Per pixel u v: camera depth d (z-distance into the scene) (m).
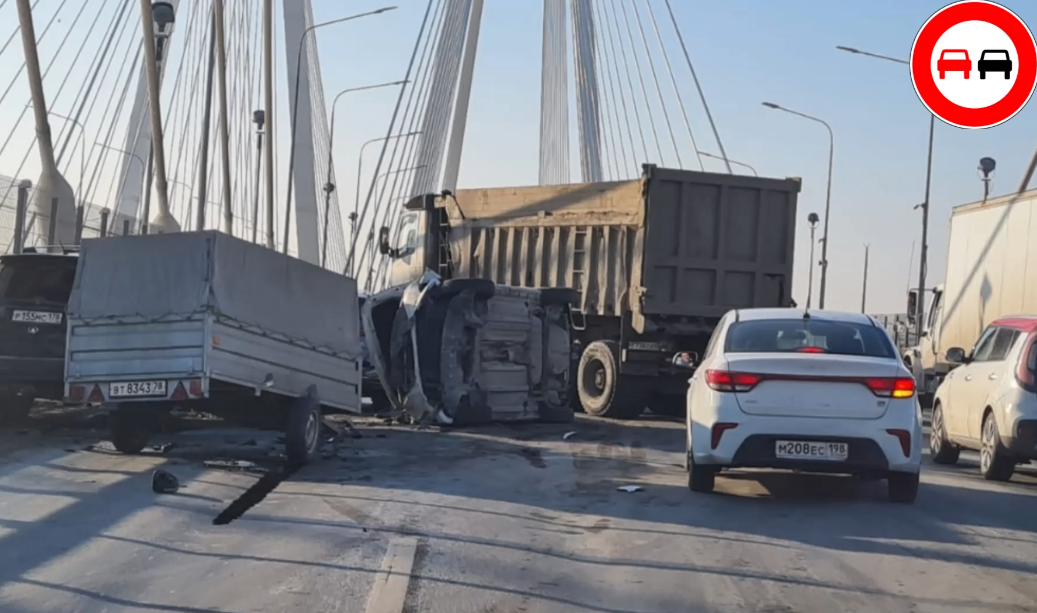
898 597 6.46
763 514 9.09
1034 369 11.50
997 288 17.14
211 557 7.12
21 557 7.01
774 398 9.27
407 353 16.36
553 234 20.53
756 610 6.14
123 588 6.32
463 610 6.00
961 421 12.97
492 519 8.69
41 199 20.98
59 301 12.55
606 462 12.45
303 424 11.55
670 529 8.38
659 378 18.92
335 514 8.75
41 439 12.86
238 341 11.14
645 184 18.34
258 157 38.22
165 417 14.25
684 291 18.48
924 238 31.56
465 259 22.27
